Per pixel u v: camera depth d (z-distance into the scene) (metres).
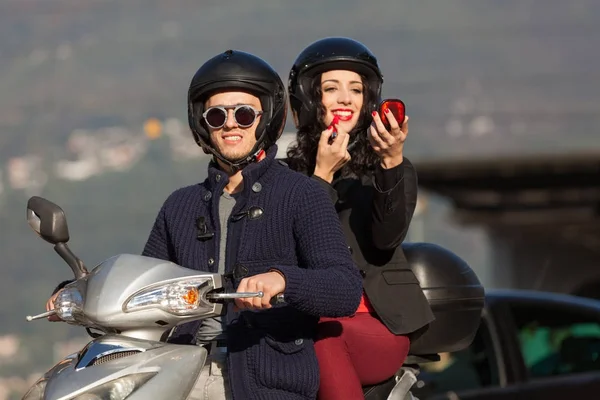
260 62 9.84
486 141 164.12
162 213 10.33
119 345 8.57
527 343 21.67
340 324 10.58
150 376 8.48
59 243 9.12
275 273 8.80
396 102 10.55
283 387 9.27
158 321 8.60
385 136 10.55
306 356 9.40
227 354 9.41
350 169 11.82
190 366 8.64
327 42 12.22
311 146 12.26
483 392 20.95
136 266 8.62
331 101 12.10
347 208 11.30
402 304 10.91
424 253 11.58
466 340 11.73
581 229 142.50
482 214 144.62
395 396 10.95
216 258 9.62
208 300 8.62
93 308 8.50
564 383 21.27
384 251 11.14
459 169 128.38
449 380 21.20
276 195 9.61
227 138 9.79
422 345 11.44
